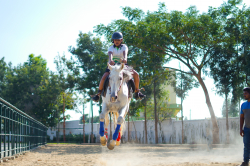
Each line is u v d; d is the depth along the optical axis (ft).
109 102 23.59
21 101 146.92
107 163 30.14
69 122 149.38
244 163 21.79
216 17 74.43
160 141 107.76
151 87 104.68
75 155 45.29
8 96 147.13
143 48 74.64
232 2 73.51
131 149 60.80
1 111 31.89
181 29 70.03
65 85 116.37
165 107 114.52
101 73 104.53
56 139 134.92
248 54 67.21
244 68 66.49
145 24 70.03
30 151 52.60
